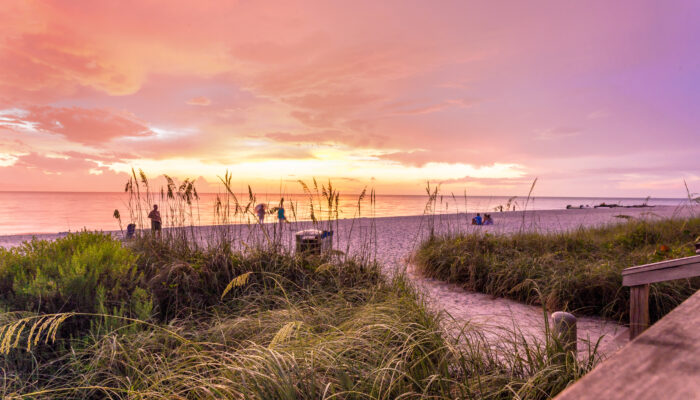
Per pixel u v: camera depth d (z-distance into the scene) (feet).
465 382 8.41
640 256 23.29
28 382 9.64
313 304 14.96
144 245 21.65
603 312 18.15
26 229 95.66
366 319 11.64
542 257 24.25
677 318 2.44
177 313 14.56
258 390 7.39
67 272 13.10
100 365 10.14
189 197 21.88
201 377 8.56
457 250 26.96
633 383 1.55
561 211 157.58
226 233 21.27
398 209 218.38
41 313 11.57
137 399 8.11
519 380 8.58
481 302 20.74
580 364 8.82
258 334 11.78
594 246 28.43
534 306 20.08
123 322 11.92
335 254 20.47
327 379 8.32
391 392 8.05
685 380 1.55
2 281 13.35
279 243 20.79
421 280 25.45
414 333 10.32
